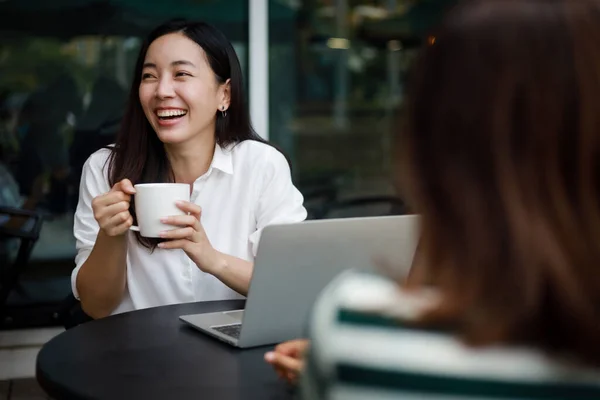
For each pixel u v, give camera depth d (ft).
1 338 11.18
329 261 4.54
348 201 12.02
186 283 6.46
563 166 1.98
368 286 2.20
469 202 2.02
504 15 2.05
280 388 3.85
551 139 1.97
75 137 11.32
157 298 6.47
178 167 6.78
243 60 11.66
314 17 11.80
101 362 4.28
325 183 11.97
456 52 2.07
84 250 6.59
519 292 1.95
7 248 11.25
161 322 5.19
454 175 2.05
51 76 11.17
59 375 4.05
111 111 11.38
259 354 4.46
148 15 11.34
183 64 6.43
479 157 2.02
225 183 6.79
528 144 1.98
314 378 2.08
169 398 3.70
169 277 6.46
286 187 6.89
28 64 11.07
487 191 2.02
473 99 2.03
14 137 11.14
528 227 1.95
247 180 6.79
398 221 4.68
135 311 5.51
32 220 11.20
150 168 6.71
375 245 4.64
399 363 1.96
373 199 12.09
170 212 5.60
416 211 2.16
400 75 12.10
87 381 3.95
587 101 1.96
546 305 1.96
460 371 1.94
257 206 6.82
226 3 11.54
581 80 1.96
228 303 5.79
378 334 2.03
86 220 6.71
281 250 4.36
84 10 11.16
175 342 4.69
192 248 5.77
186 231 5.66
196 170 6.79
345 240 4.54
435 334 2.01
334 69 11.91
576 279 1.93
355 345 2.01
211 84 6.59
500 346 1.96
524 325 1.96
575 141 1.97
